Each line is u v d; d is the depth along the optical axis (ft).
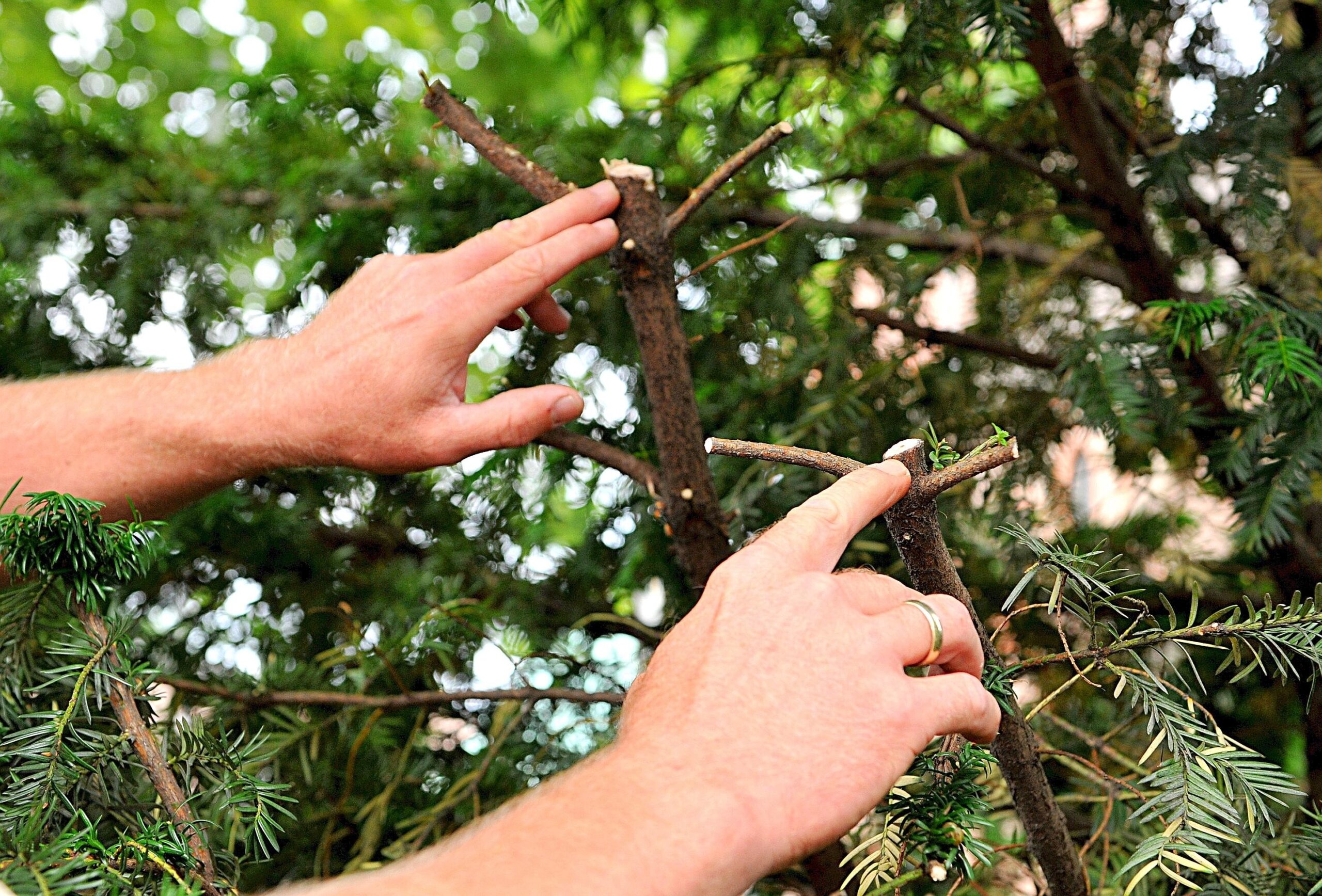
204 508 3.98
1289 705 3.63
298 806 3.55
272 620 4.26
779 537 2.65
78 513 2.79
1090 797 3.07
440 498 4.51
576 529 4.48
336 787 3.67
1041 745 3.18
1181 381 3.34
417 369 3.07
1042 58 3.39
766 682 2.55
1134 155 3.65
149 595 4.24
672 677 2.59
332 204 3.99
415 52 6.81
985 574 3.81
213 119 4.53
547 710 3.84
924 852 2.61
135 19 6.41
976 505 3.74
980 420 3.86
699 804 2.45
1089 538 3.67
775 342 3.98
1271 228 3.47
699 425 3.16
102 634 2.82
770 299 3.84
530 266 3.06
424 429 3.10
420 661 3.81
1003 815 3.07
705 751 2.50
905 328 3.77
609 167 3.14
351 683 3.76
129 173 4.31
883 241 3.89
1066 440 3.81
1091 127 3.44
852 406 3.66
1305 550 3.41
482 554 4.34
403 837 3.44
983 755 2.67
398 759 3.65
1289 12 3.22
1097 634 2.76
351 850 3.51
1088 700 3.54
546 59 5.92
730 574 2.64
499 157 3.20
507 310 3.09
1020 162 3.54
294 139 4.21
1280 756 3.66
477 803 3.47
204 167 4.29
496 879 2.40
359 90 4.13
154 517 3.22
